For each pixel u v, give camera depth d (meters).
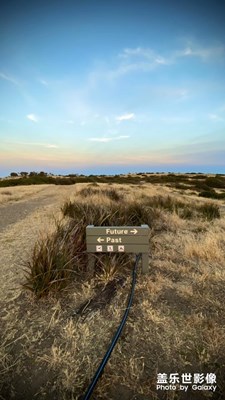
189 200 11.84
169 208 8.48
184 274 3.37
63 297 2.73
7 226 6.48
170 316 2.40
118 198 10.38
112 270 3.15
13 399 1.57
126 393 1.61
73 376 1.70
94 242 3.11
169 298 2.74
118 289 2.94
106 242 3.12
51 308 2.54
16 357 1.88
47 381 1.69
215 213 7.70
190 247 4.23
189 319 2.35
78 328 2.22
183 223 6.42
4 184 34.22
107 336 2.12
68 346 2.00
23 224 6.70
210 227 6.02
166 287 2.99
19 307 2.56
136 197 11.14
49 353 1.92
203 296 2.79
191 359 1.88
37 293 2.64
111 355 1.91
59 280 2.70
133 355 1.91
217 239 4.78
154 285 2.98
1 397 1.58
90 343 2.03
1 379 1.70
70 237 3.63
